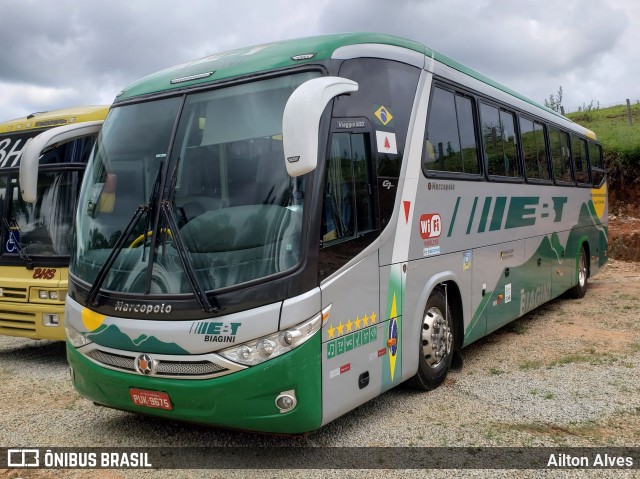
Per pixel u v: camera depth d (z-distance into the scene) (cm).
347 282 474
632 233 1878
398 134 560
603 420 542
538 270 936
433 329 624
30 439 529
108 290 479
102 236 511
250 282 428
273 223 442
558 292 1044
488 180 747
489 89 784
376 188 519
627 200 2069
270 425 430
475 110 729
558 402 589
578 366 710
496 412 566
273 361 421
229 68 516
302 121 391
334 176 470
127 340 459
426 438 508
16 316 779
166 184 479
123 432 539
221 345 425
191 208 467
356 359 486
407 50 597
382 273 524
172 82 539
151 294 455
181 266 451
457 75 694
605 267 1702
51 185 770
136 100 548
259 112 478
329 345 452
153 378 448
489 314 756
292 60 489
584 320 977
